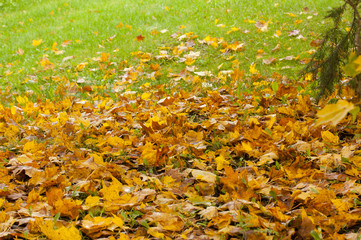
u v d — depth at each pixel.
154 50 6.83
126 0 10.70
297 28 7.05
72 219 1.98
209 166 2.58
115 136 2.99
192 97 4.25
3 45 8.19
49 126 3.47
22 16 10.34
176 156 2.76
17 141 3.18
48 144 3.17
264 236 1.66
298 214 1.88
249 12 8.30
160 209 2.01
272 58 5.73
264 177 2.40
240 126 3.19
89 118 3.74
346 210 1.90
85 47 7.46
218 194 2.27
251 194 2.08
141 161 2.68
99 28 8.53
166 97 4.05
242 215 1.84
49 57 7.20
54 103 4.63
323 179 2.31
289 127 3.08
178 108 3.86
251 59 6.05
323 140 2.79
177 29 7.82
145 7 9.68
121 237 1.70
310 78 4.51
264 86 4.75
